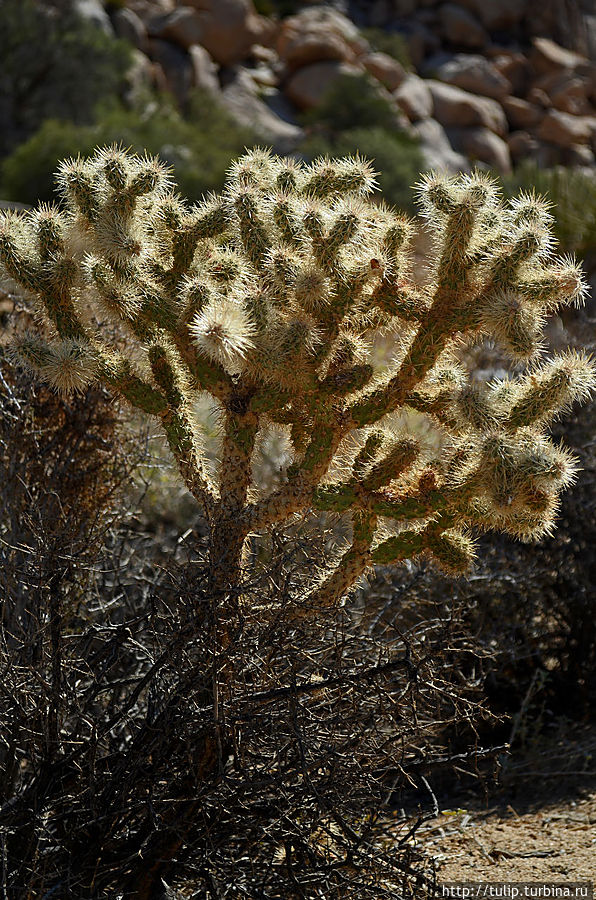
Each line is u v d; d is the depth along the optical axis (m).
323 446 2.44
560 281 2.33
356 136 26.19
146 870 2.35
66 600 2.98
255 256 2.43
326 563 2.66
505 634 4.10
